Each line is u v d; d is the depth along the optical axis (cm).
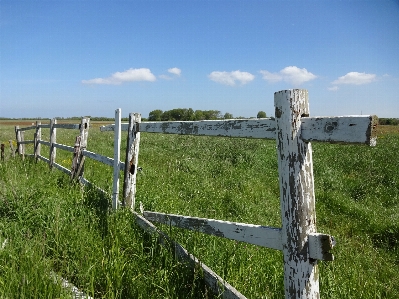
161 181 705
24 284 247
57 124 794
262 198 699
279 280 318
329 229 554
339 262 399
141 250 335
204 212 559
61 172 740
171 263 299
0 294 241
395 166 1040
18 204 413
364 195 789
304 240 198
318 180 882
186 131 320
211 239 364
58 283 259
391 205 716
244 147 1393
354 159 1184
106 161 512
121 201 457
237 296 240
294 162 198
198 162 1027
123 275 287
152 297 265
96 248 328
